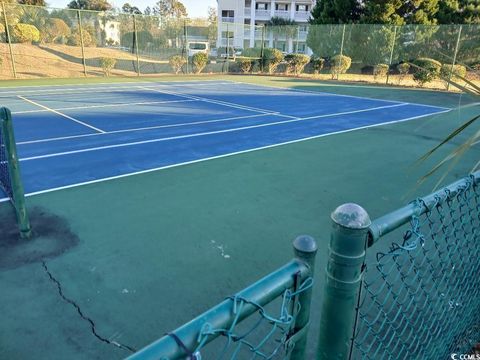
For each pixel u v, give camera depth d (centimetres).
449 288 230
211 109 1238
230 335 91
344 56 2316
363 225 112
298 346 115
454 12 2478
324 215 467
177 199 505
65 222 431
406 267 322
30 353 245
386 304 276
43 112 1109
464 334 236
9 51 2050
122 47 2375
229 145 793
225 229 423
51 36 2295
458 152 167
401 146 815
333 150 771
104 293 307
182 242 392
